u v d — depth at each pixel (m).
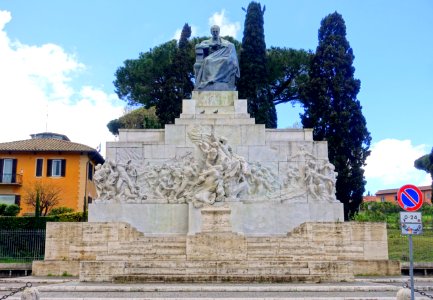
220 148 27.33
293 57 48.94
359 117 40.50
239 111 29.73
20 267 25.17
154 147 28.22
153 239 24.12
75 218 36.00
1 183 47.72
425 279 22.22
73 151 48.81
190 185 27.12
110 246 24.61
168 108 45.03
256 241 24.00
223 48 31.86
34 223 33.56
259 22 46.72
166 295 16.20
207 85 30.86
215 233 22.67
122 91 50.75
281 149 28.25
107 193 26.95
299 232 25.05
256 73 45.34
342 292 17.23
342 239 24.81
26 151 48.66
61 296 16.05
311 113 41.44
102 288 17.50
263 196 27.31
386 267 24.19
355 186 38.91
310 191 27.36
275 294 16.53
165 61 49.03
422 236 36.72
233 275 19.61
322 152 28.27
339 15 42.88
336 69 41.47
